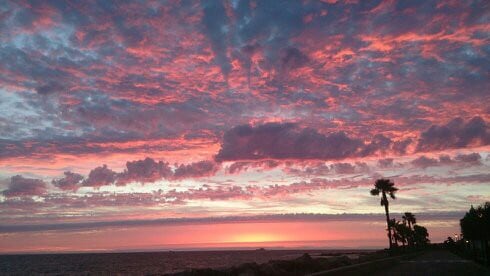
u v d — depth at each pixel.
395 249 78.50
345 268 23.19
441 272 31.34
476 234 49.56
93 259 199.00
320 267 41.38
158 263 127.56
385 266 37.75
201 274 33.59
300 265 40.75
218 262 117.31
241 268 35.97
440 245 176.00
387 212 71.25
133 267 105.44
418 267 38.38
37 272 99.88
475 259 52.34
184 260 150.50
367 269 29.39
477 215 46.78
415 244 133.38
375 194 72.06
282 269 38.12
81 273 88.69
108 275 77.94
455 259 58.97
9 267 130.25
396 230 101.62
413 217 116.25
